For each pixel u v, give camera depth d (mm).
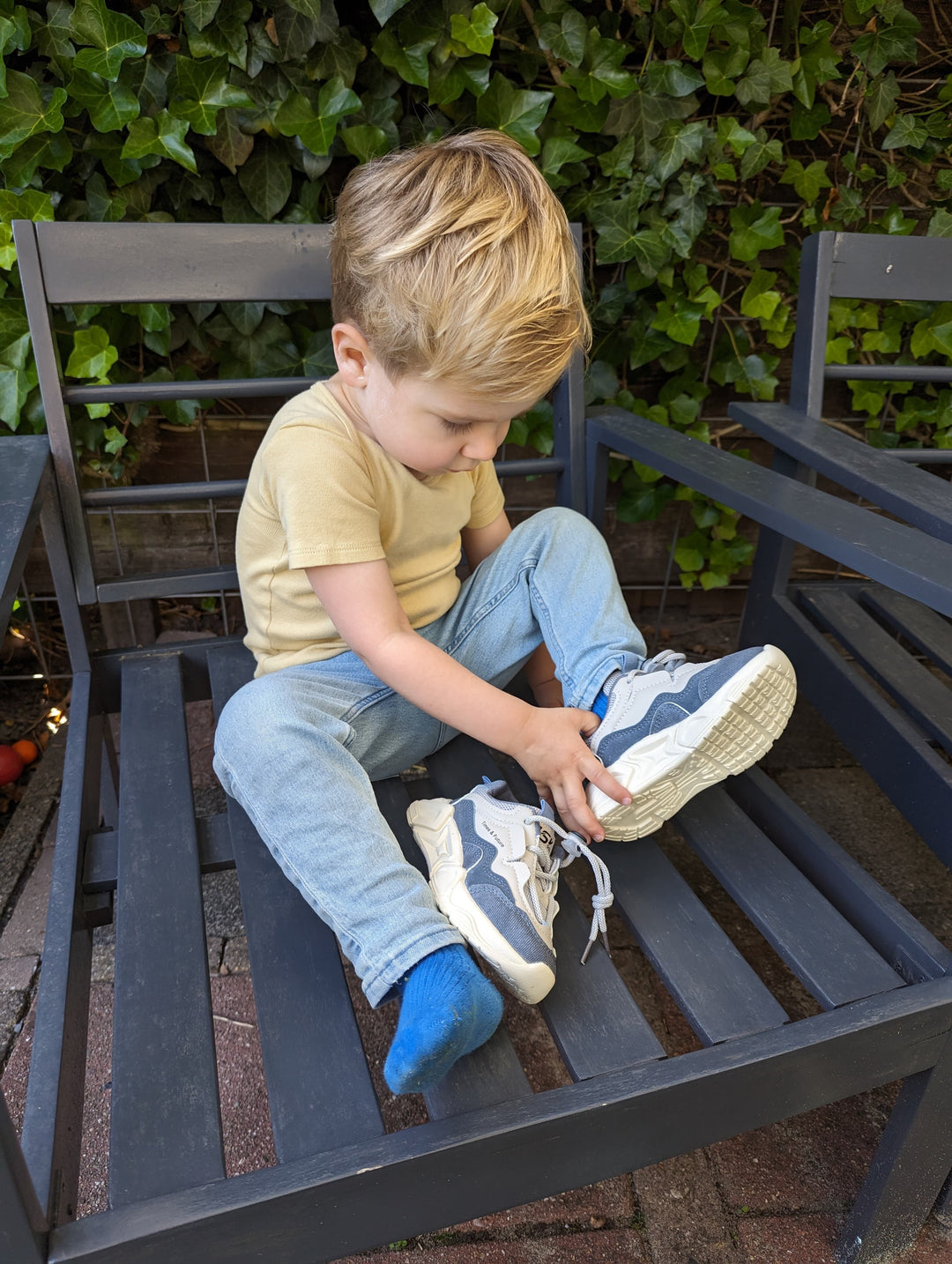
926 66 1561
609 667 878
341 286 780
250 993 1129
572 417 1208
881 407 1801
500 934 706
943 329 1672
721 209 1615
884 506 962
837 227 1634
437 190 718
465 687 806
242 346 1515
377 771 944
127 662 1124
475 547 1104
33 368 1408
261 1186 567
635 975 1166
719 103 1539
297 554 792
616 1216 895
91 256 1022
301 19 1254
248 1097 996
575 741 827
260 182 1391
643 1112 646
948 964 738
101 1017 1083
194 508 1698
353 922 698
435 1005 605
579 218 1551
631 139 1420
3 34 1166
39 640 1679
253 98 1315
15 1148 509
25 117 1243
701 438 1734
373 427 796
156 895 792
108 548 1710
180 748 965
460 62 1326
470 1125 609
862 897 834
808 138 1544
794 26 1439
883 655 1224
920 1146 794
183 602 1842
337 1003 701
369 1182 583
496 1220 888
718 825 908
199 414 1613
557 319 723
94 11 1193
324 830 724
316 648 928
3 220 1295
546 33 1326
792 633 1313
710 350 1673
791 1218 898
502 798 863
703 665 834
